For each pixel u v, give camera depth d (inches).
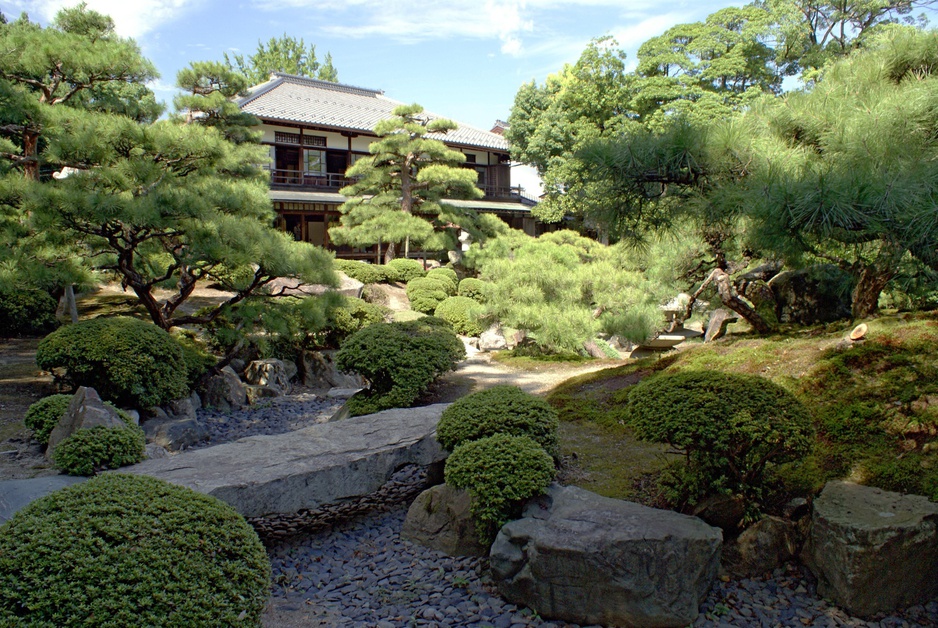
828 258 255.1
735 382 176.4
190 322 394.6
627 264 521.3
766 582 170.6
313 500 217.3
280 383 419.5
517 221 1298.0
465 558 199.2
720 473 185.0
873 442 203.5
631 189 225.0
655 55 1024.9
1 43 381.4
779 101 252.2
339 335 469.4
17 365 393.1
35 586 110.3
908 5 816.3
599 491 208.4
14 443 264.4
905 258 207.5
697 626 154.3
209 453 233.0
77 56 387.5
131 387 297.4
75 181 322.7
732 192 196.7
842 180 169.3
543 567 161.6
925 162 171.8
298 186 938.1
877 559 153.3
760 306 365.7
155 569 118.5
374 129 824.3
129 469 218.2
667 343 612.1
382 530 226.7
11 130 419.8
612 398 295.3
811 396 233.8
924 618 156.6
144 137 347.9
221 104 637.3
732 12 969.5
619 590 155.5
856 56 267.1
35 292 475.8
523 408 222.7
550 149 1132.5
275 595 182.5
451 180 807.7
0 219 347.3
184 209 323.0
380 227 783.1
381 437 249.1
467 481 186.9
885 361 235.5
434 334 354.3
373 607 174.1
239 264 345.1
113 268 388.2
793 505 186.9
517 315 446.9
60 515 123.2
